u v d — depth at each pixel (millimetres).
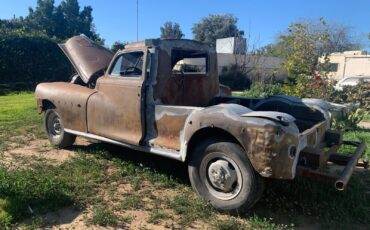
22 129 8688
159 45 5207
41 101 6949
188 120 4551
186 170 5719
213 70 6273
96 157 6238
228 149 4215
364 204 4559
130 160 6121
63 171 5578
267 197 4605
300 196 4543
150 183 5203
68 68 24844
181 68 5867
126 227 3975
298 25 14070
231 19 59469
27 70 22875
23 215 4082
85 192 4789
